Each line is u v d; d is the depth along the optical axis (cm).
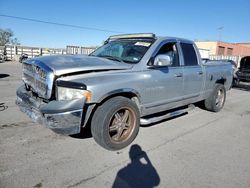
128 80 401
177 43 524
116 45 507
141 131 488
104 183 303
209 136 481
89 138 432
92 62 404
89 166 341
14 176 306
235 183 317
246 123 583
